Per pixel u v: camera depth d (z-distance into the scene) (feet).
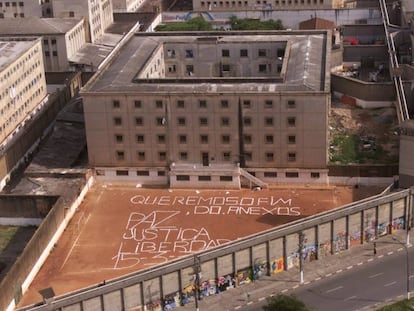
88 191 577.84
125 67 611.88
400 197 490.08
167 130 569.23
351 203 514.68
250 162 573.33
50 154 616.39
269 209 540.11
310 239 462.60
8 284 427.33
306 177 571.28
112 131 574.15
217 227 517.55
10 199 531.91
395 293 429.79
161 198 563.48
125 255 488.02
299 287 440.45
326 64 598.75
